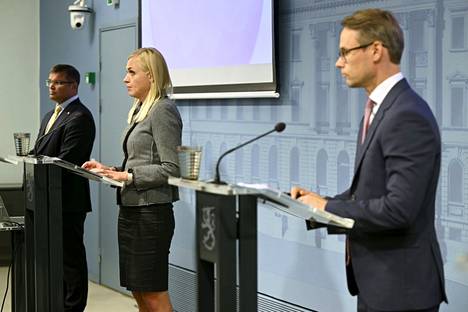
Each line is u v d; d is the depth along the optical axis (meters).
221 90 3.99
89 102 5.69
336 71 3.34
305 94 3.52
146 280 3.16
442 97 2.88
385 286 2.02
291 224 3.63
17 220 3.88
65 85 4.09
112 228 5.36
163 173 3.07
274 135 3.71
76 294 4.15
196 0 4.14
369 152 2.05
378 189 2.03
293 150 3.60
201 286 2.14
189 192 4.41
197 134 4.33
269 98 3.73
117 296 5.16
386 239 2.03
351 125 3.28
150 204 3.12
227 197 2.01
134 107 3.30
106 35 5.37
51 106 6.46
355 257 2.10
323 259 3.45
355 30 2.06
